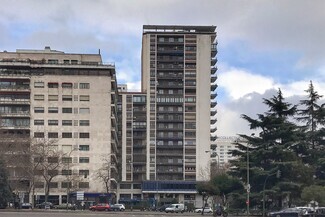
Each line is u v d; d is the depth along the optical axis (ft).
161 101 514.68
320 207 205.98
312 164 267.18
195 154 509.35
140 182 515.09
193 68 515.09
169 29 526.98
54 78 428.56
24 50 464.24
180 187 501.97
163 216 234.17
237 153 260.62
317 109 279.69
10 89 423.23
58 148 419.33
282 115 266.16
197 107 513.04
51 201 401.29
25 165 324.80
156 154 511.81
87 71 433.07
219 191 279.08
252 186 254.47
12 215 199.93
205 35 517.96
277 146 249.34
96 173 419.54
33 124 422.82
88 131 426.51
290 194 245.65
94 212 275.59
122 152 519.19
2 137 326.44
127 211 325.42
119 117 522.88
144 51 523.29
